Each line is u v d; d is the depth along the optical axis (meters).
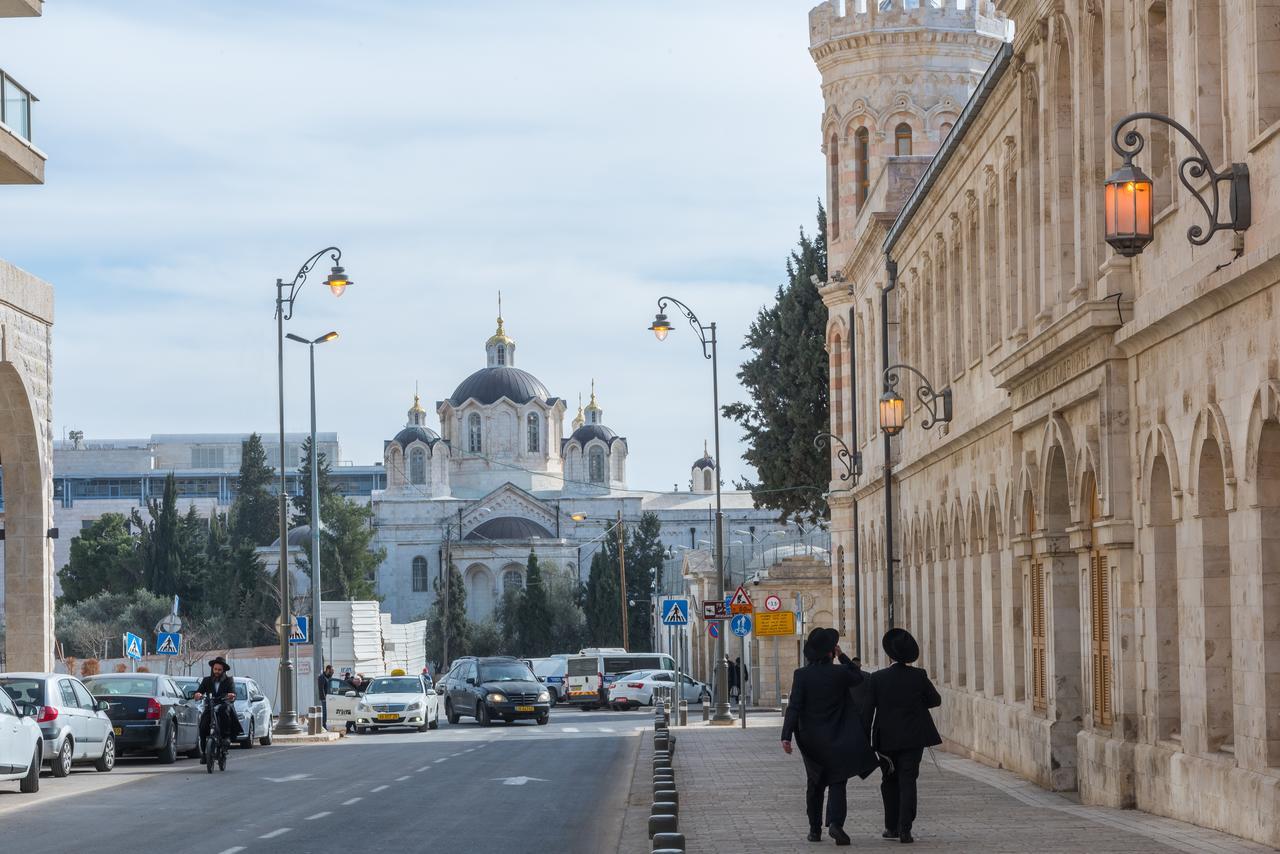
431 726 86.44
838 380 85.88
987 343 47.34
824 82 86.81
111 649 181.00
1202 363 26.98
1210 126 26.62
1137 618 31.27
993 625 47.88
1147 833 26.95
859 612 81.06
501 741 69.62
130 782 44.94
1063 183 37.62
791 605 111.31
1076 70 35.06
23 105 58.03
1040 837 27.08
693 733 70.62
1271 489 24.39
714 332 85.12
